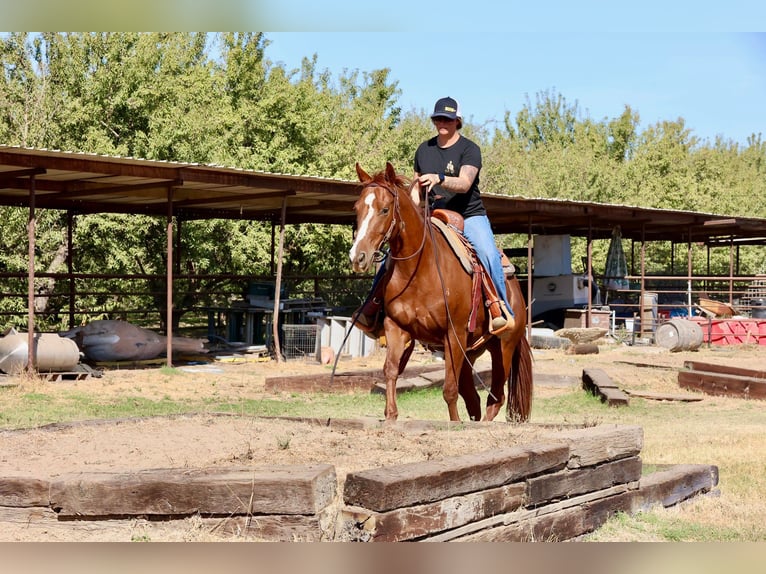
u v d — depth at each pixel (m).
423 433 6.75
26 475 5.09
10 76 26.09
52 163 14.63
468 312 8.01
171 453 6.05
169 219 17.41
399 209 7.45
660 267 45.81
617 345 25.52
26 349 14.99
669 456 8.52
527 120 64.56
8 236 24.98
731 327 26.72
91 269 26.61
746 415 12.44
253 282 24.31
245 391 14.68
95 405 12.27
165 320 24.41
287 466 4.88
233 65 31.86
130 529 4.70
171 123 25.64
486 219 8.70
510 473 5.23
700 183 51.41
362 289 29.02
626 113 57.03
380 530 4.45
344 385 14.74
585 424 6.95
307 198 20.66
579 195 44.09
